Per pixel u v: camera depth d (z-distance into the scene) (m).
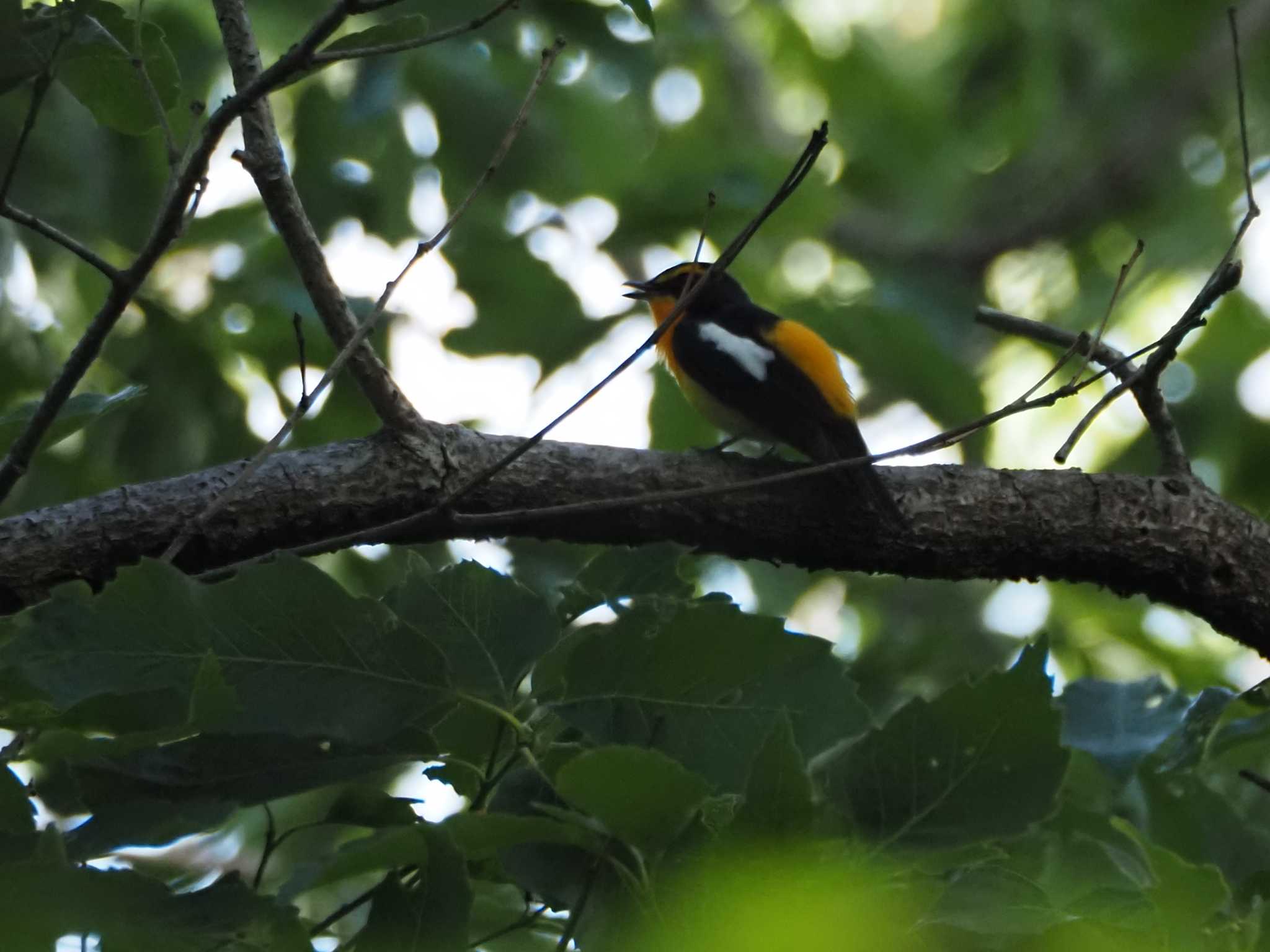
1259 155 24.38
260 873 4.95
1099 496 8.07
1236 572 8.18
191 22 14.42
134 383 13.30
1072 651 15.79
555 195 16.02
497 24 13.87
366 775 5.00
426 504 7.20
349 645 4.90
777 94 25.12
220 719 4.63
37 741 4.80
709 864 4.15
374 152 14.76
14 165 5.91
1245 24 24.83
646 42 14.09
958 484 7.98
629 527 7.61
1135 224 24.77
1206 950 5.26
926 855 4.50
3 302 13.45
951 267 24.09
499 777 5.00
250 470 5.93
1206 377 17.69
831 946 3.97
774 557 7.87
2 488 6.49
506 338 14.66
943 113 24.38
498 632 5.07
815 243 19.81
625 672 5.00
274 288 13.71
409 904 4.61
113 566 6.78
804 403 10.90
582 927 4.53
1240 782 7.52
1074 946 4.55
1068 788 6.91
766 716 4.99
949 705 4.60
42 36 6.54
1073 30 24.14
